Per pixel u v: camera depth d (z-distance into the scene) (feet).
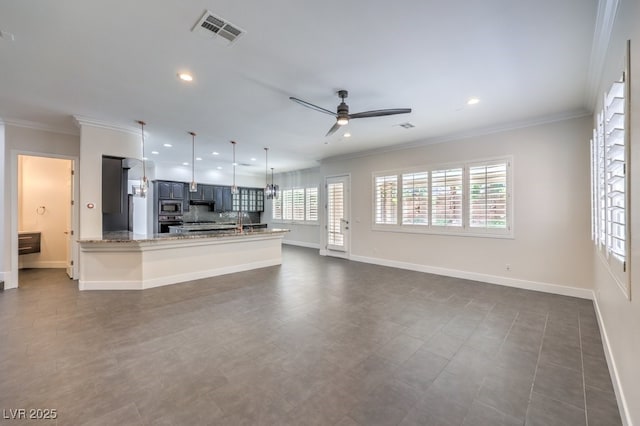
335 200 23.80
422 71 9.28
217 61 8.68
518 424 5.43
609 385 6.64
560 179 13.33
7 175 14.30
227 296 13.15
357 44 7.82
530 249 14.17
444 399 6.14
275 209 34.91
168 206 27.76
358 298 12.88
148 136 17.21
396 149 19.62
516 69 9.15
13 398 6.04
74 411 5.67
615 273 6.87
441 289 14.29
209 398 6.11
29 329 9.50
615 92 6.24
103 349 8.18
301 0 6.12
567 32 7.25
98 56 8.39
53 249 19.35
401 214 19.38
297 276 17.03
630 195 5.39
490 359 7.76
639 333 4.81
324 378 6.87
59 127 15.21
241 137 17.44
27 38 7.48
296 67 9.02
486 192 15.44
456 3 6.26
